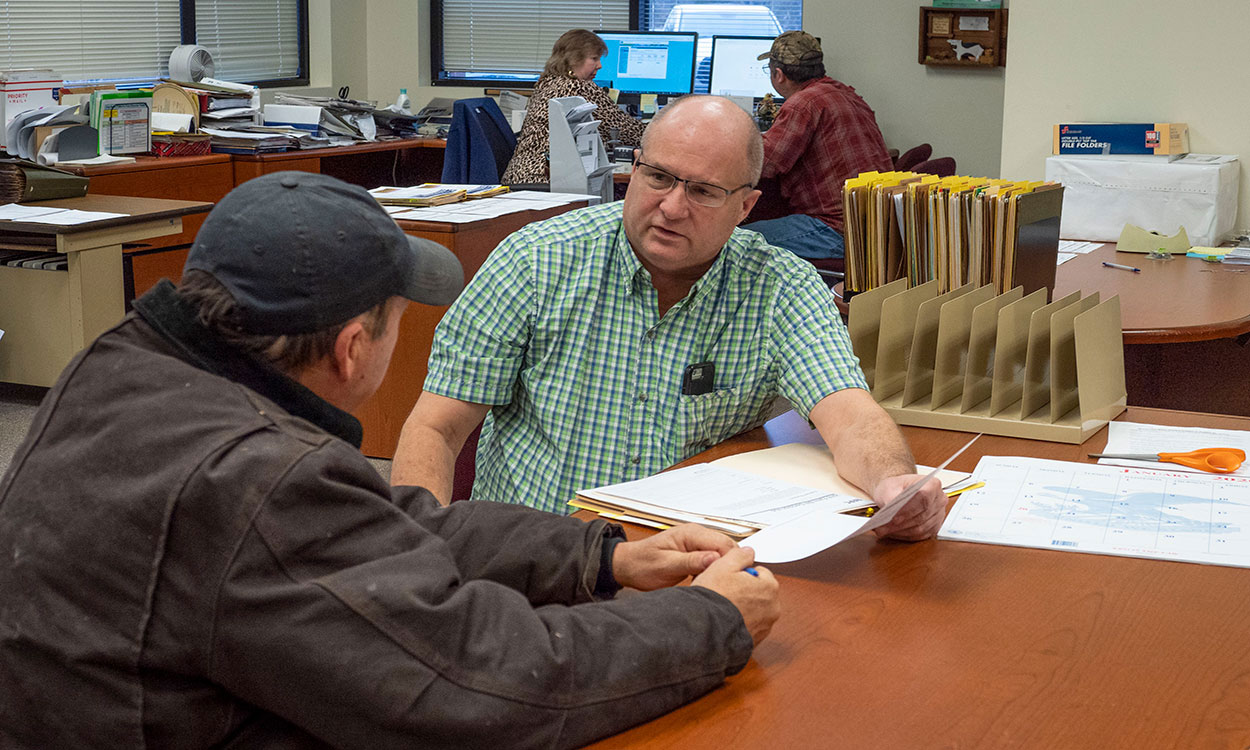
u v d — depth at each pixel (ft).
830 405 5.34
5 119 15.98
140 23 22.39
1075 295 6.14
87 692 2.67
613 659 3.03
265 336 2.92
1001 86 20.81
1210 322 7.68
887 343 5.97
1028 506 4.72
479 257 11.48
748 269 5.87
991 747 2.99
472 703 2.76
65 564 2.68
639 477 5.77
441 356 5.76
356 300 3.00
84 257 12.76
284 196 2.98
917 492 4.22
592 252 5.78
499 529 3.76
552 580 3.67
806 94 15.70
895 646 3.56
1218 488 4.90
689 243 5.46
